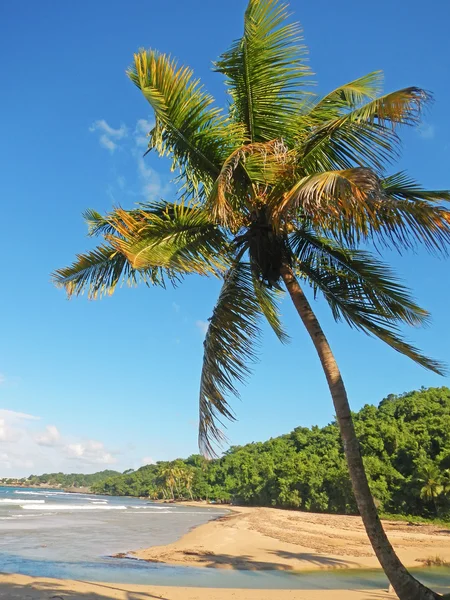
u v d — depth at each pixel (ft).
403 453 217.15
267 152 17.98
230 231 21.95
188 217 21.48
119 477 599.98
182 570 67.21
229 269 23.81
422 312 23.06
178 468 429.38
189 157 21.27
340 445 291.58
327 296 24.93
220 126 20.38
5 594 38.81
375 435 231.30
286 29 20.01
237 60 20.48
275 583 59.21
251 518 182.60
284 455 323.37
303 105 21.27
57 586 44.45
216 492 375.86
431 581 63.87
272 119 21.30
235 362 22.35
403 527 151.84
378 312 23.41
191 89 19.61
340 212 16.46
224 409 21.53
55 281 24.85
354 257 23.72
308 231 24.59
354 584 59.67
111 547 92.07
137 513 224.12
